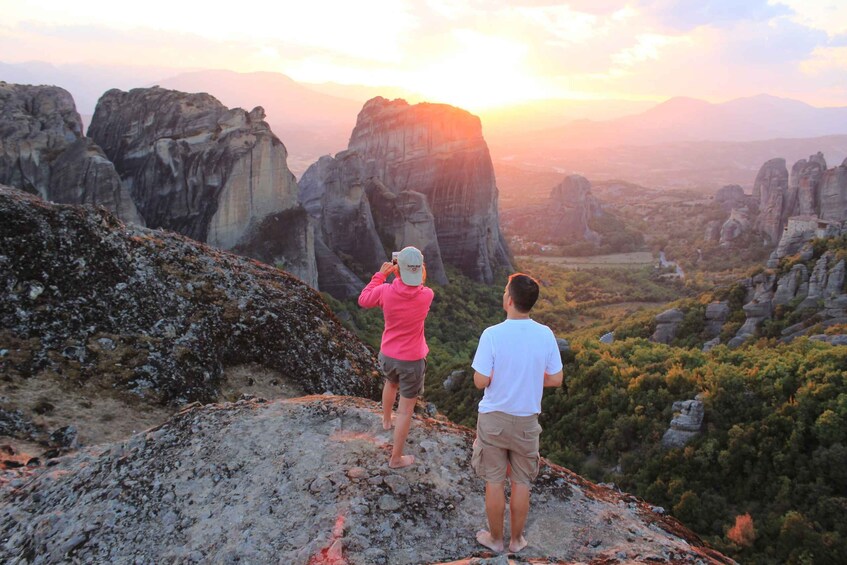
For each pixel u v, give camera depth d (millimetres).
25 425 9500
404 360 6016
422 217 98938
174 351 12453
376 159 125688
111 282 13062
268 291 15836
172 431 7098
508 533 5527
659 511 6668
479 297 103562
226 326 13984
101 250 13383
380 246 94062
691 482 29938
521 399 4910
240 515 5598
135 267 13703
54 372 10977
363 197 92125
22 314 11656
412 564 4969
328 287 78062
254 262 17406
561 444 37656
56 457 8617
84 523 5801
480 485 6203
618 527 5906
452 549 5211
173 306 13539
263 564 4953
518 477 5129
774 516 26219
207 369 12656
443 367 56406
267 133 66562
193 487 6086
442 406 45062
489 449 5043
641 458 33031
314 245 79000
